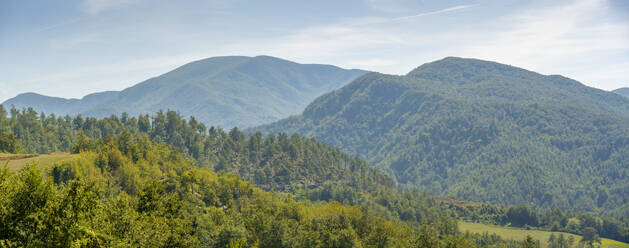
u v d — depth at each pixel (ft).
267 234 320.70
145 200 165.37
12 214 102.06
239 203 447.83
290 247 322.96
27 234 102.78
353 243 331.16
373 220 465.06
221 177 506.48
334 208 461.37
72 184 114.32
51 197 110.63
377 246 352.28
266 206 452.35
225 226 288.51
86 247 109.40
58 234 105.19
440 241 368.27
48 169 283.18
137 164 389.19
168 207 170.71
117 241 116.98
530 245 289.74
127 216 132.16
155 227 140.97
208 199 398.21
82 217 112.68
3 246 96.17
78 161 317.42
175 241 146.61
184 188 378.73
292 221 391.86
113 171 355.36
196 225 287.28
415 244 340.80
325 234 338.13
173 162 487.20
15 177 112.78
